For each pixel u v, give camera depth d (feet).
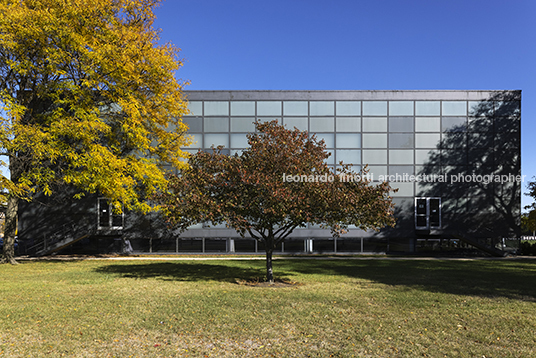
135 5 66.64
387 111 91.25
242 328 25.39
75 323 26.18
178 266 62.85
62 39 56.95
